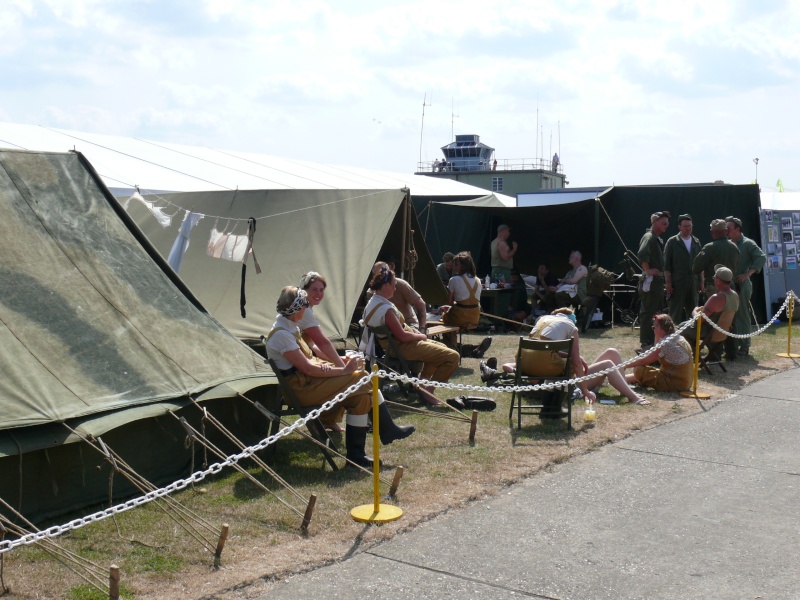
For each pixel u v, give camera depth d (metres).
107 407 5.12
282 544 4.56
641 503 5.29
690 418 7.59
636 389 8.69
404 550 4.51
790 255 15.70
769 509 5.19
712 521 4.98
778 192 17.05
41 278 5.71
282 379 5.95
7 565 4.27
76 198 6.46
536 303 15.50
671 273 11.05
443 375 8.11
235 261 9.19
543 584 4.11
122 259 6.37
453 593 4.00
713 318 9.79
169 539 4.60
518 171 52.19
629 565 4.33
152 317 6.11
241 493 5.38
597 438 6.79
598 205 15.10
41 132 14.73
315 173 18.86
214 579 4.10
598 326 14.66
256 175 16.06
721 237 10.67
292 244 9.74
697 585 4.09
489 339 10.91
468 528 4.84
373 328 8.01
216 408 5.91
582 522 4.95
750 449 6.56
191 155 16.41
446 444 6.58
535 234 16.72
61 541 4.57
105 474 5.20
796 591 4.02
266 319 9.15
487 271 17.56
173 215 9.38
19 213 5.97
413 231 10.87
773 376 9.76
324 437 6.07
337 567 4.29
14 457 4.67
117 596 3.79
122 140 16.05
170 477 5.57
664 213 11.13
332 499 5.27
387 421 6.21
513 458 6.21
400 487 5.52
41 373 5.11
